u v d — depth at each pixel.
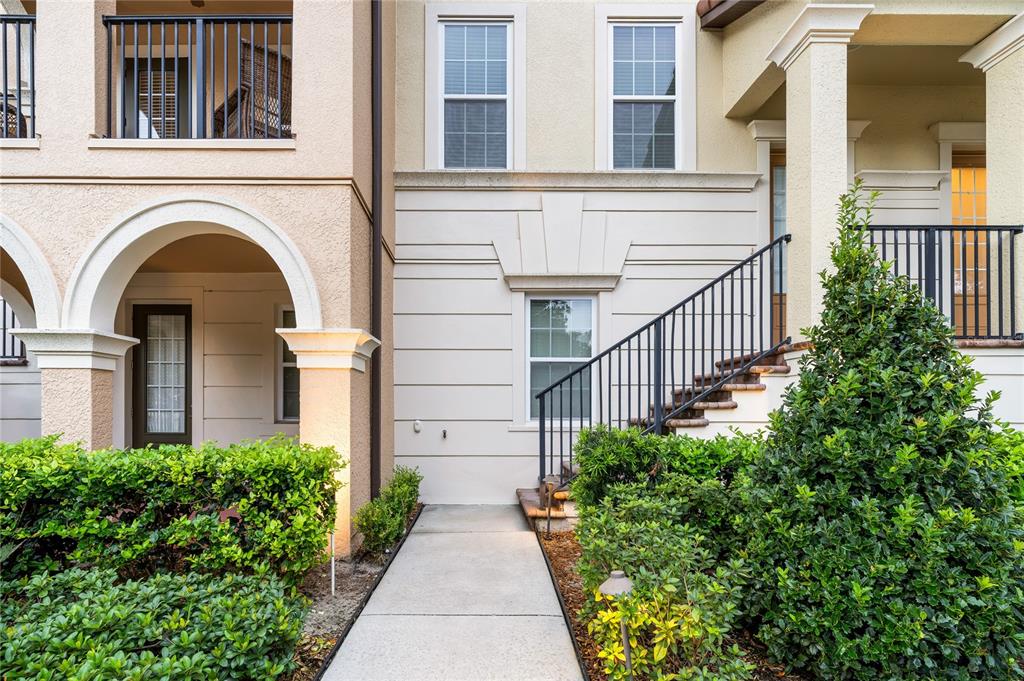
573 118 6.55
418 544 4.76
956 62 6.26
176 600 2.48
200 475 3.43
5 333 7.26
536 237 6.47
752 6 5.74
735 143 6.54
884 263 2.72
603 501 3.23
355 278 4.50
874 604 2.32
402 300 6.43
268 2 6.07
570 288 6.45
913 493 2.38
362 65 4.77
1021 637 2.25
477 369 6.43
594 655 2.83
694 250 6.46
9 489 3.22
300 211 4.31
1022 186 4.95
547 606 3.46
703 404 5.14
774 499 2.67
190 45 4.52
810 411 2.68
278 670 2.32
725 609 2.26
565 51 6.56
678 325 6.44
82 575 2.76
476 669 2.73
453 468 6.38
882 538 2.37
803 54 5.01
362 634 3.09
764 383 5.07
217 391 7.15
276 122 5.43
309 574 4.00
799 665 2.50
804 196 5.00
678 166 6.61
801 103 5.04
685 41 6.54
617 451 4.00
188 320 7.32
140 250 4.49
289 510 3.52
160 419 7.30
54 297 4.22
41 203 4.26
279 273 7.16
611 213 6.50
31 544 3.34
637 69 6.66
